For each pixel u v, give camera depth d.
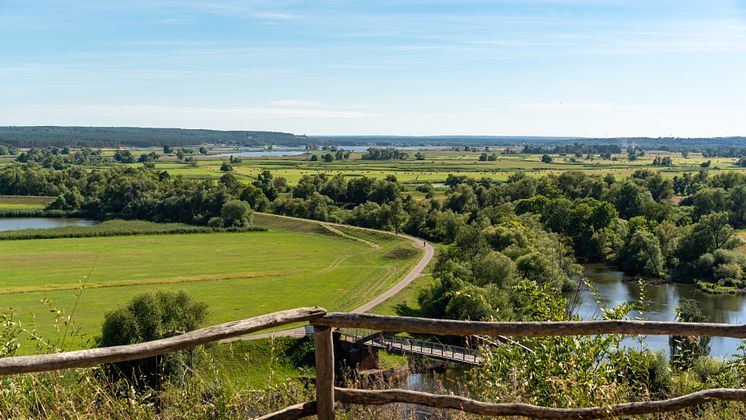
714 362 6.98
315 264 89.38
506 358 5.75
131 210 132.75
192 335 3.84
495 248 70.50
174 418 5.01
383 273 80.69
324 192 149.75
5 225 122.62
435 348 29.47
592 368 5.68
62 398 4.62
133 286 71.88
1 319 5.54
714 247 73.81
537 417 4.66
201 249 100.62
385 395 4.56
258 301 65.25
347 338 31.72
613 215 91.75
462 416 5.31
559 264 56.75
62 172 167.62
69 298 63.19
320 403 4.41
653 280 71.00
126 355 3.67
